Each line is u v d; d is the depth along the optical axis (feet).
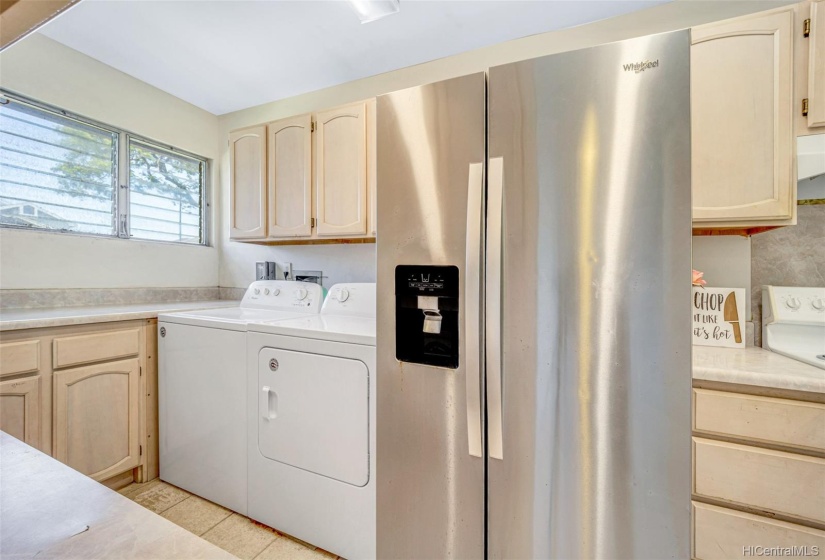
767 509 3.35
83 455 5.37
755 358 4.07
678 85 2.69
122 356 5.86
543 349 3.06
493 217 3.18
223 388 5.51
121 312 5.90
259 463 5.17
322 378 4.65
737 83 4.16
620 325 2.85
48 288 6.39
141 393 6.11
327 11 5.57
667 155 2.72
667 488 2.77
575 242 2.96
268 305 7.19
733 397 3.50
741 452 3.43
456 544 3.47
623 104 2.82
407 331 3.81
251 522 5.26
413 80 7.13
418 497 3.66
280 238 7.14
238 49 6.62
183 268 8.66
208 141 9.23
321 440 4.66
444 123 3.46
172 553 1.20
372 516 4.34
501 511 3.24
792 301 4.46
